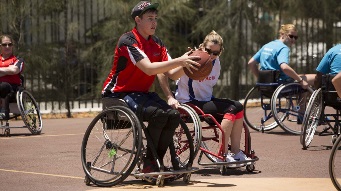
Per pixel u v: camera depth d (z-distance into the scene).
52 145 23.28
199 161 17.72
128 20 35.62
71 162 19.64
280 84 26.33
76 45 36.12
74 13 37.16
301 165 18.75
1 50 26.30
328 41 38.78
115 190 15.45
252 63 27.36
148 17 16.05
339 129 23.02
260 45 38.03
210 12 37.53
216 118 17.88
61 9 35.19
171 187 15.67
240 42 37.56
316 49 39.78
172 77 16.53
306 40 38.50
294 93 25.95
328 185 15.77
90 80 37.66
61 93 35.25
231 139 17.73
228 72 38.00
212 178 16.98
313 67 38.72
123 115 15.77
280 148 22.03
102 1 35.31
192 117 16.48
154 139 15.88
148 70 15.67
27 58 34.59
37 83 35.31
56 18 35.56
